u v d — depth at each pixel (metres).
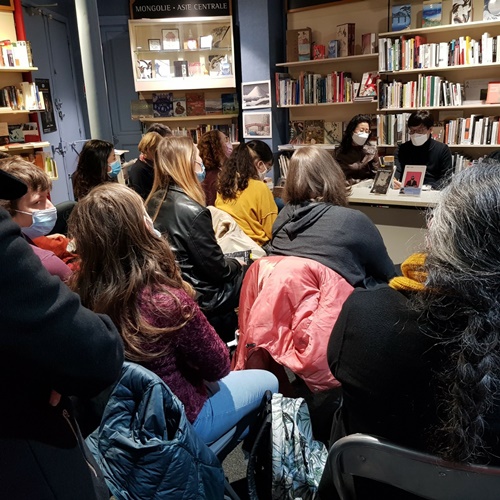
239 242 2.49
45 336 0.61
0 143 4.70
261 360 1.80
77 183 2.96
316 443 1.45
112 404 1.06
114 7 6.41
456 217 0.75
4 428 0.64
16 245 0.60
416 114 4.11
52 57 5.95
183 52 6.14
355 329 0.86
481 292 0.71
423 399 0.81
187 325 1.26
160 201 2.08
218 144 3.35
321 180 1.89
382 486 0.92
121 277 1.21
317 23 5.66
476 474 0.77
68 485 0.72
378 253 1.83
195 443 1.09
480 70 4.73
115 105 6.80
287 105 5.74
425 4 4.64
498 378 0.71
